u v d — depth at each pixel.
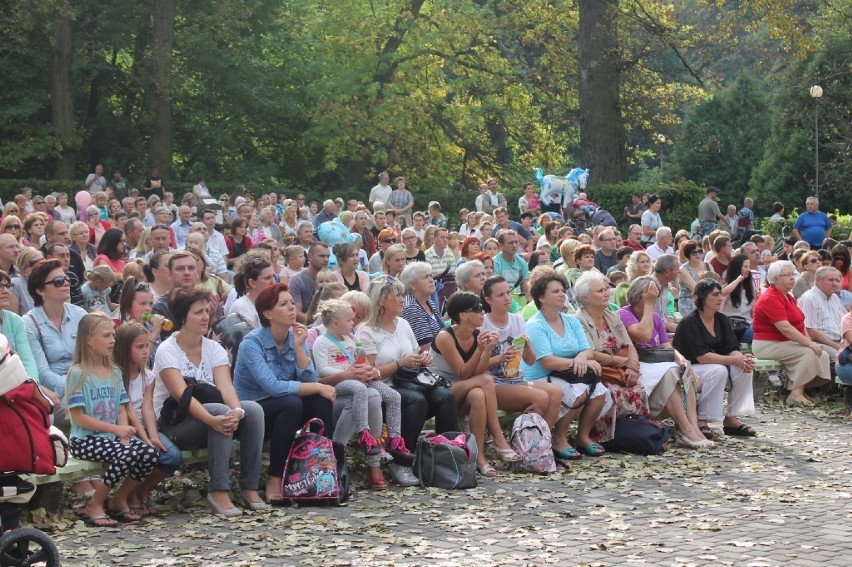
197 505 8.01
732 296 13.71
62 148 35.78
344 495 8.08
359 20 40.22
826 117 38.03
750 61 51.34
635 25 29.52
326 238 16.02
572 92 36.75
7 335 8.18
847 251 14.48
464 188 43.81
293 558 6.65
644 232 22.06
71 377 7.64
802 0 32.22
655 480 8.89
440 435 8.77
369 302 9.25
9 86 36.88
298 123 41.50
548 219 18.11
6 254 10.05
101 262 12.52
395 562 6.54
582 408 9.88
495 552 6.77
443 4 38.91
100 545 6.99
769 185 39.09
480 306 9.41
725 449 10.18
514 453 9.22
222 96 39.75
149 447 7.55
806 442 10.51
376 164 41.88
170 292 9.90
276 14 41.12
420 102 40.12
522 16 37.06
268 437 8.38
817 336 12.84
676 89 34.56
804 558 6.62
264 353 8.33
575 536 7.14
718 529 7.30
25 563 6.08
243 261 9.68
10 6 34.81
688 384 10.38
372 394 8.57
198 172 40.12
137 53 38.59
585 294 10.27
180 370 7.97
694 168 43.62
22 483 6.41
